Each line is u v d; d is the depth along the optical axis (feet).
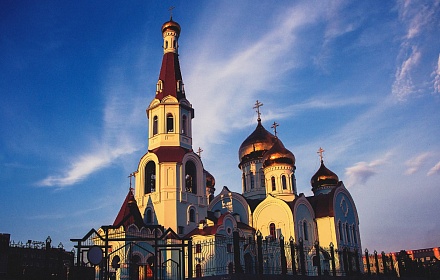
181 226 189.98
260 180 248.73
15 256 123.44
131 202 191.21
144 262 171.63
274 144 239.71
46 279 111.24
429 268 205.36
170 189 192.95
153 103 214.07
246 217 220.43
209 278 112.47
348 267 159.94
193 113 222.07
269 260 176.86
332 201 224.53
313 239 217.77
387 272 185.37
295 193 230.68
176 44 233.14
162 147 203.51
